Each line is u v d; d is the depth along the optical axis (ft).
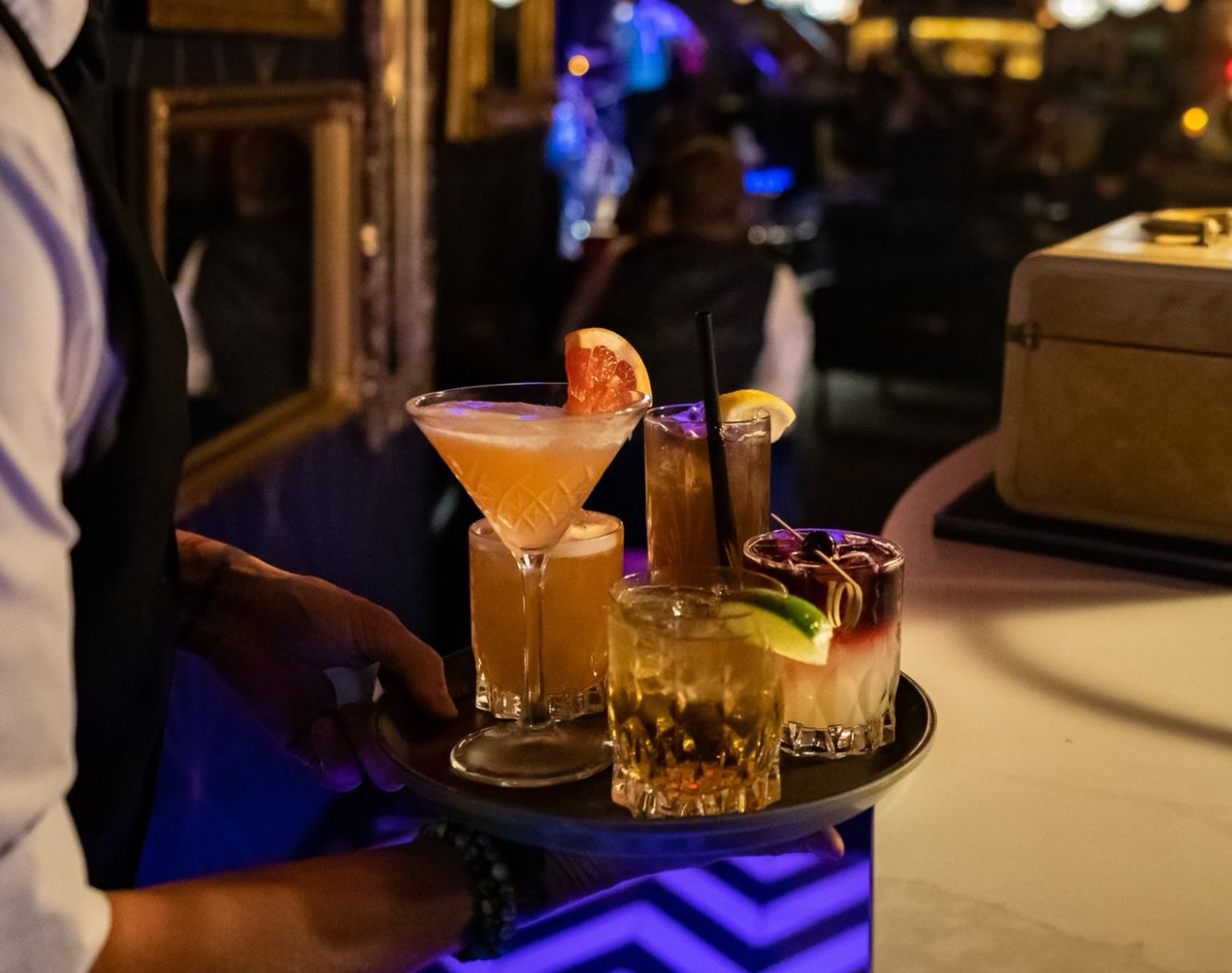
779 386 11.51
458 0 11.80
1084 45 30.40
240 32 7.65
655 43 26.00
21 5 2.18
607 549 3.70
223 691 7.83
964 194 23.49
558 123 21.13
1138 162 23.40
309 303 8.96
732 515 3.58
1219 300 4.48
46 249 2.02
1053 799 3.04
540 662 3.43
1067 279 4.74
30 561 1.98
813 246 24.56
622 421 3.12
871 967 2.37
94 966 2.21
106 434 2.39
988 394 19.63
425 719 3.50
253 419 8.39
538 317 15.74
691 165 10.71
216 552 3.67
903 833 2.88
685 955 6.15
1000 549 4.96
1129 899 2.61
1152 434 4.73
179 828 7.36
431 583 12.79
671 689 2.83
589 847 2.79
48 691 2.03
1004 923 2.53
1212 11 22.68
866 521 16.11
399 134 10.54
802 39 30.22
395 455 11.28
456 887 2.76
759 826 2.79
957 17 33.60
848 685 3.13
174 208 7.00
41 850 2.05
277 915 2.47
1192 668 3.84
